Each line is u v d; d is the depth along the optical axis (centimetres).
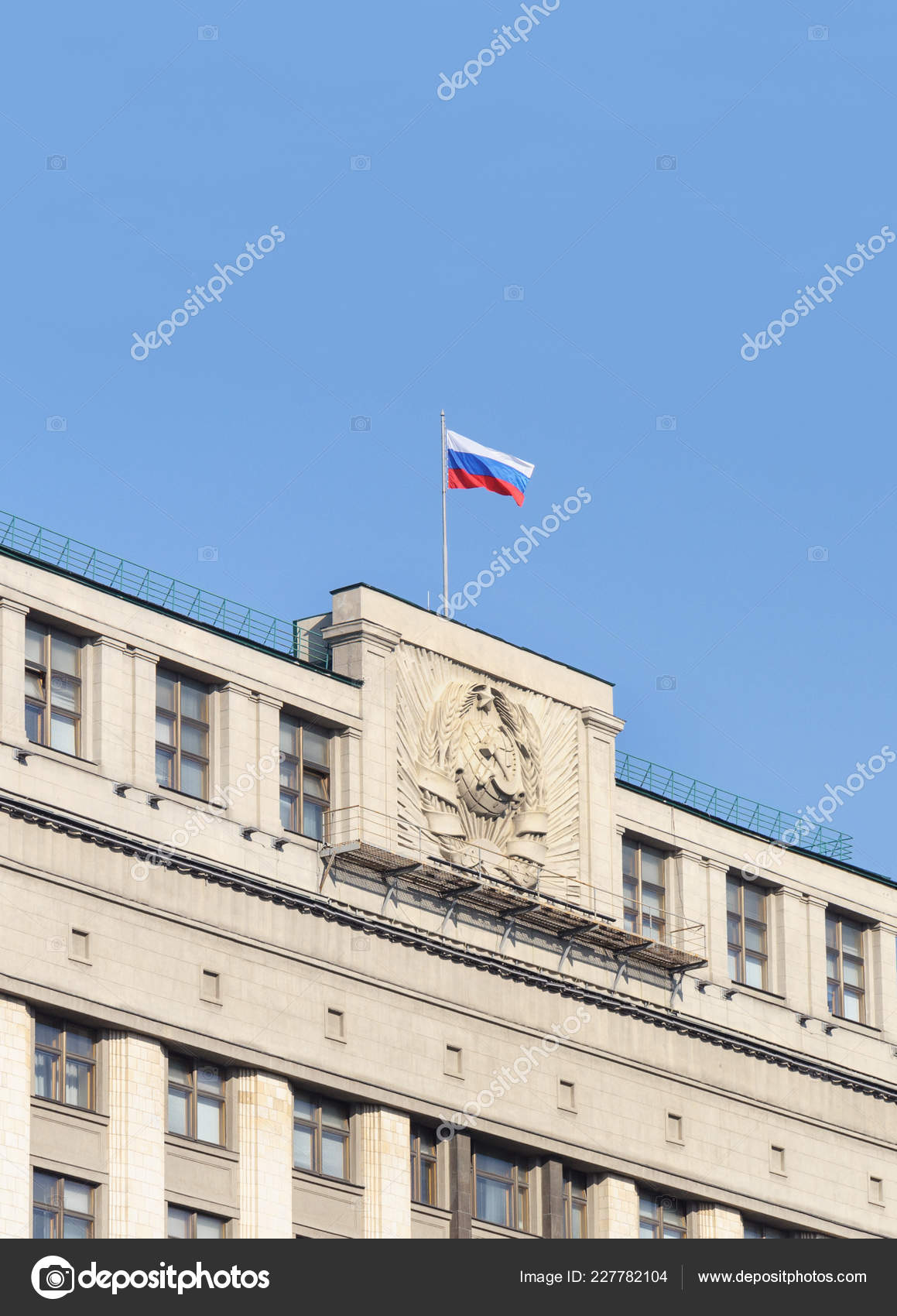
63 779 14838
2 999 14425
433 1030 16212
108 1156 14712
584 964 17138
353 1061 15775
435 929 16362
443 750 16575
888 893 19138
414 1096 16000
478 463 17150
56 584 15088
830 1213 18075
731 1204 17550
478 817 16675
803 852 18675
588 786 17338
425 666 16675
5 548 14888
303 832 15988
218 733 15688
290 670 16025
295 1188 15412
